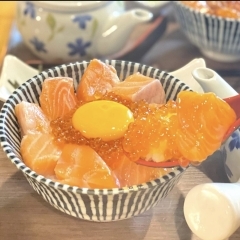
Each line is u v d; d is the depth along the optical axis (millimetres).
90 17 385
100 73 259
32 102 252
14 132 228
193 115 195
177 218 230
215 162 265
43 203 238
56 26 386
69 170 202
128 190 186
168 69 405
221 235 194
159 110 209
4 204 236
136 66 269
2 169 257
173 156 201
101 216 210
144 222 228
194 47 436
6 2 510
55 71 261
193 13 378
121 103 241
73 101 255
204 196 195
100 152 217
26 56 429
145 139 201
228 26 365
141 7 458
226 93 241
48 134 229
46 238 219
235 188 203
